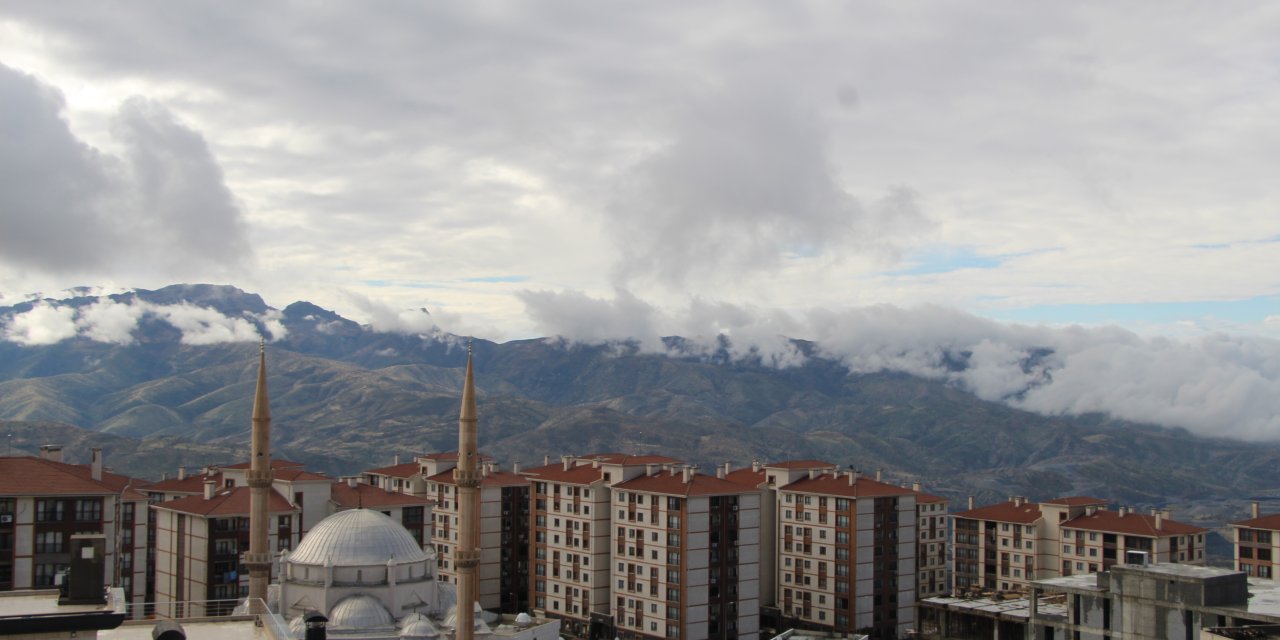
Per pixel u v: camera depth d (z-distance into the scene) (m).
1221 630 98.00
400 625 144.75
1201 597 116.31
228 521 187.25
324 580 146.38
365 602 145.12
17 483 152.00
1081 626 127.25
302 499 197.88
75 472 180.12
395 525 156.62
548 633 171.38
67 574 65.38
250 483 140.38
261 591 139.75
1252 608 116.06
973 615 141.00
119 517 190.88
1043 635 131.12
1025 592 157.75
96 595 62.88
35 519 151.12
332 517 156.12
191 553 189.62
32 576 150.25
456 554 128.38
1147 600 120.81
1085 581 133.12
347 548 149.12
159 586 199.50
